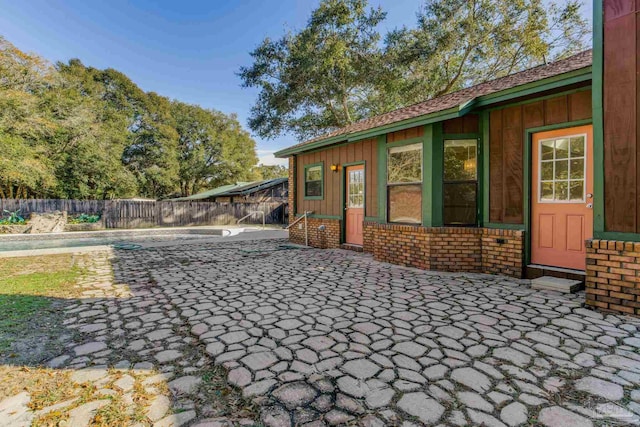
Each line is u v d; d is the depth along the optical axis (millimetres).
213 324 3033
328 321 3090
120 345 2586
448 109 4742
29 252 7715
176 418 1698
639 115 3049
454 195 5273
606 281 3238
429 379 2051
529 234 4629
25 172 15109
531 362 2252
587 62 4309
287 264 6047
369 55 16109
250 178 36688
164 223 19641
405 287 4309
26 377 2107
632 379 2021
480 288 4207
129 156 26688
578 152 4188
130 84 27609
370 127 6441
